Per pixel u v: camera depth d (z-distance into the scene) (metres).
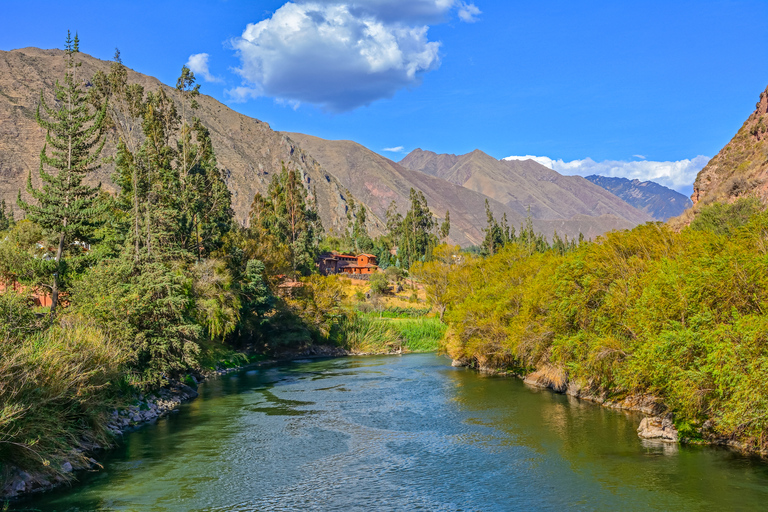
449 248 116.31
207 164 95.56
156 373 42.34
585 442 32.50
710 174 109.75
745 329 26.72
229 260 88.75
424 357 89.38
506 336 62.88
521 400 47.56
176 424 38.75
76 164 48.41
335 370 72.00
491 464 28.81
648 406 39.78
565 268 48.25
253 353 86.44
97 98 93.88
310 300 96.19
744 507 21.78
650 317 33.44
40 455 24.27
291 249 137.50
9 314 29.77
